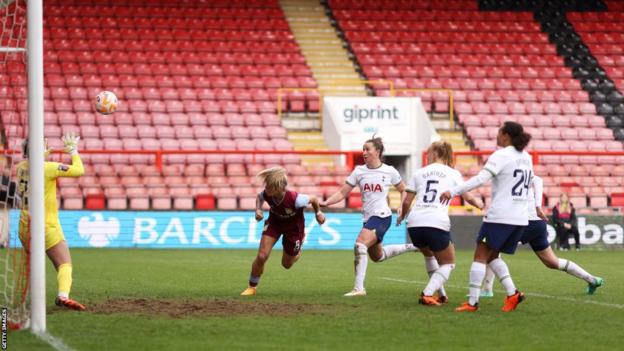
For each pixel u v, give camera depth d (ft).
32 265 66.08
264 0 282.77
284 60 258.16
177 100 237.25
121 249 176.96
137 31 260.21
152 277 113.70
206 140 219.82
